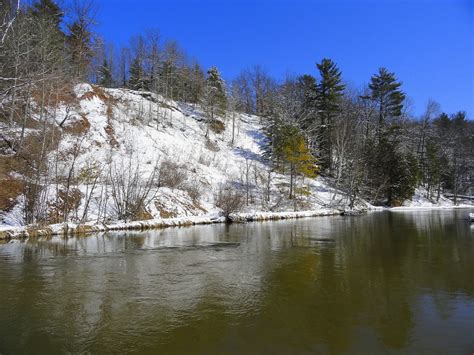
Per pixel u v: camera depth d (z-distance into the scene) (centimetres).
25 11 2944
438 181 6569
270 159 5225
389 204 5591
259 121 7106
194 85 6969
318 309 951
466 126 8969
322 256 1638
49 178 2562
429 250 1773
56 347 740
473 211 4828
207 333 803
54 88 3397
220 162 4775
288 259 1572
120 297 1049
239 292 1098
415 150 7200
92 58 4812
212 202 3616
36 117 3172
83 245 1931
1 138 2716
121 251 1761
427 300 1018
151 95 5728
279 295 1068
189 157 4316
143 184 3111
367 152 5312
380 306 973
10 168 2519
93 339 777
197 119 6009
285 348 735
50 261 1528
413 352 713
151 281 1220
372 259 1565
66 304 990
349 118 5794
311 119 5722
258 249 1814
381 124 6275
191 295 1070
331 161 5656
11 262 1506
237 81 8119
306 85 6312
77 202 2655
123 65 7150
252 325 851
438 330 815
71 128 3406
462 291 1097
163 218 2900
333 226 2878
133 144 3853
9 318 891
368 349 727
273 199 4188
